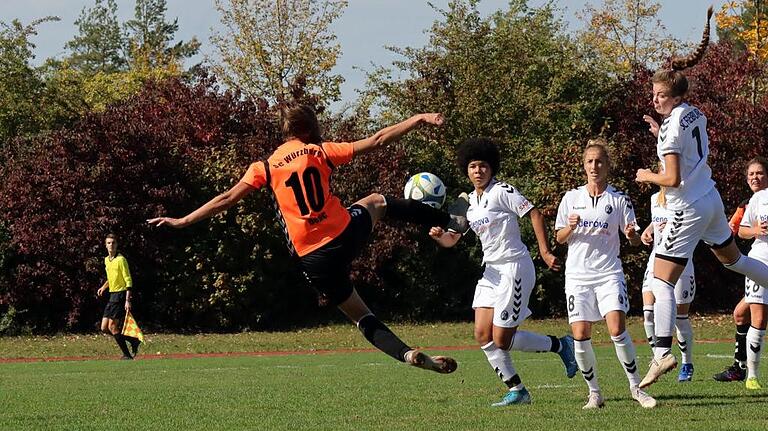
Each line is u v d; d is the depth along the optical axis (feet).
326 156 35.35
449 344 125.49
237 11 204.85
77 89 210.18
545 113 164.96
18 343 130.31
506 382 47.19
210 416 43.39
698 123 43.27
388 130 35.32
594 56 187.21
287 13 205.87
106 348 121.08
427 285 157.07
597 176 46.03
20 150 145.28
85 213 138.21
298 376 69.77
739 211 60.08
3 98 186.50
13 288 139.23
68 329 143.64
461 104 165.89
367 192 144.46
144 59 334.65
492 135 166.81
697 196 43.68
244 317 150.41
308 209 35.06
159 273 144.87
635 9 229.66
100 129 140.67
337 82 206.69
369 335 35.01
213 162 145.69
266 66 205.16
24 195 136.67
